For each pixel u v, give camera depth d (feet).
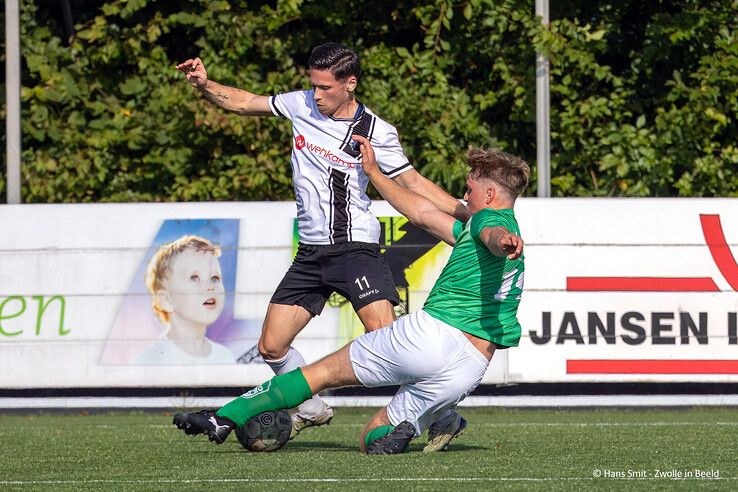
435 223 59.47
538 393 105.09
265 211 102.32
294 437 70.08
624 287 101.35
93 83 151.64
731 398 104.63
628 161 147.33
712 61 149.69
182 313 101.40
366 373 58.08
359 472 52.37
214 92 66.54
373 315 63.31
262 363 100.78
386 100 144.87
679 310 101.50
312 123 64.18
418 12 148.66
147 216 102.37
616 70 159.94
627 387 105.91
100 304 101.60
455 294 56.34
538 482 48.80
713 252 102.01
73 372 101.30
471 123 147.54
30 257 102.06
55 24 157.07
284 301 65.21
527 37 146.41
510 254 50.60
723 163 149.07
